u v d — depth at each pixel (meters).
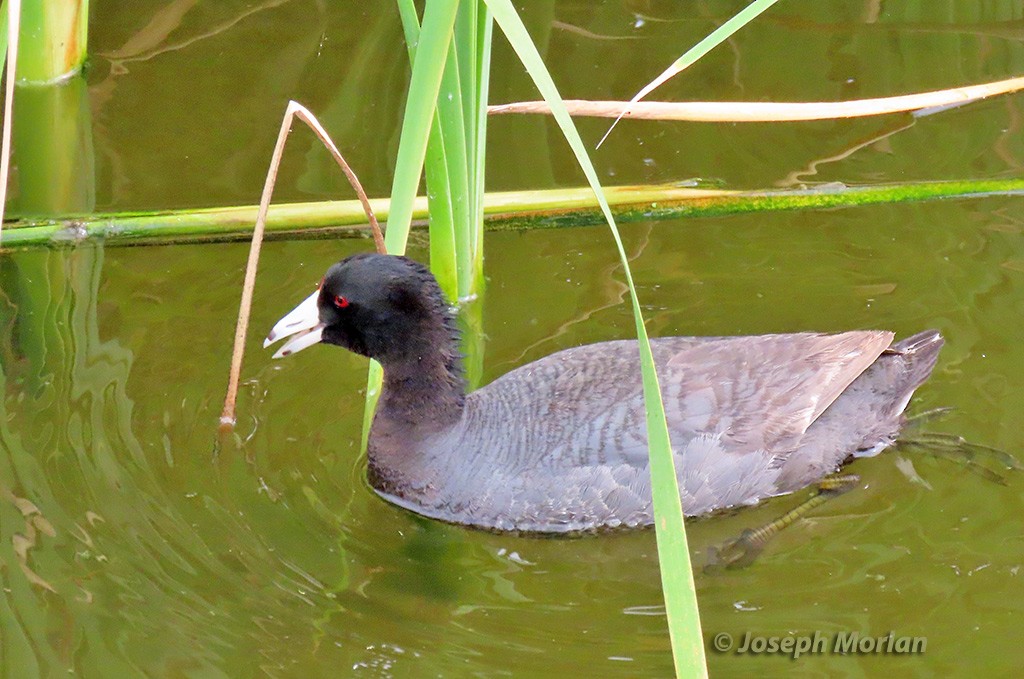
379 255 10.06
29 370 11.38
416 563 9.77
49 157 14.03
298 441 10.92
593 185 6.78
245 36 16.17
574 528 10.06
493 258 12.95
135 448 10.62
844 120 14.66
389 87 15.24
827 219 13.22
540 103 11.30
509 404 10.37
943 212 13.13
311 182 13.66
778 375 10.31
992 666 8.50
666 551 6.48
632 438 9.91
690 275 12.56
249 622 9.01
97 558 9.48
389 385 10.46
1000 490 10.11
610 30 16.23
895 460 10.51
